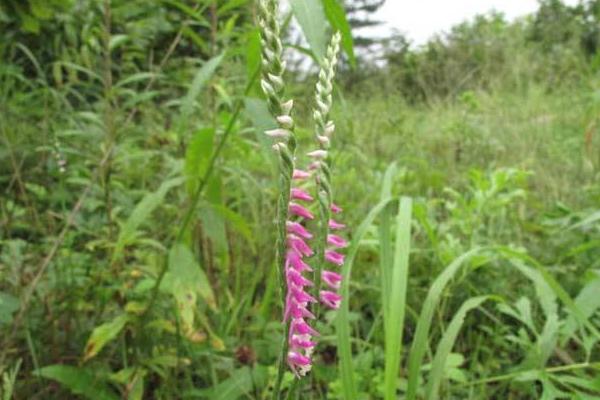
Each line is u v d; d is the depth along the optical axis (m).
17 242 3.01
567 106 7.85
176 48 6.81
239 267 3.21
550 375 2.18
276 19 1.27
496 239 3.85
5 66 4.55
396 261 1.96
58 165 3.49
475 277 3.36
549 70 9.65
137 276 2.93
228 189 4.02
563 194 4.87
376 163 5.32
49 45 5.28
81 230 3.26
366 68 9.73
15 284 2.71
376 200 4.43
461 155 6.30
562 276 3.49
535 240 3.96
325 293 1.49
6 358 2.57
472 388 2.45
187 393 2.42
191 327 2.43
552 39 11.87
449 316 3.28
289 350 1.40
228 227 3.47
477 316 3.27
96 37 4.61
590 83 8.14
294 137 1.29
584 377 2.41
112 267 2.96
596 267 3.43
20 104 4.92
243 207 3.99
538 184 5.32
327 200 1.44
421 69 10.35
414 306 3.30
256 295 3.39
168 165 3.78
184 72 5.91
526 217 4.61
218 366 2.50
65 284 2.80
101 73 4.83
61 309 2.74
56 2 4.40
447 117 7.94
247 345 2.87
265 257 3.38
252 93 2.59
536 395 2.56
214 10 3.40
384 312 2.05
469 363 3.00
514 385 2.59
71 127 4.30
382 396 2.48
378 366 2.75
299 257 1.33
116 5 4.84
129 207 3.50
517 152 6.37
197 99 4.40
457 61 10.48
